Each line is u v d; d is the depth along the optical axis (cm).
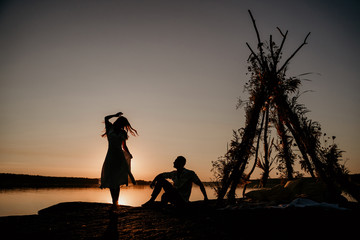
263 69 662
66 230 320
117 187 466
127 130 514
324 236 273
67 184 8175
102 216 427
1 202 2148
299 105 650
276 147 778
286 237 277
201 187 502
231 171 618
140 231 319
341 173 586
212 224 355
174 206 536
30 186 6569
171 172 523
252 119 627
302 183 618
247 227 325
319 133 622
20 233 299
